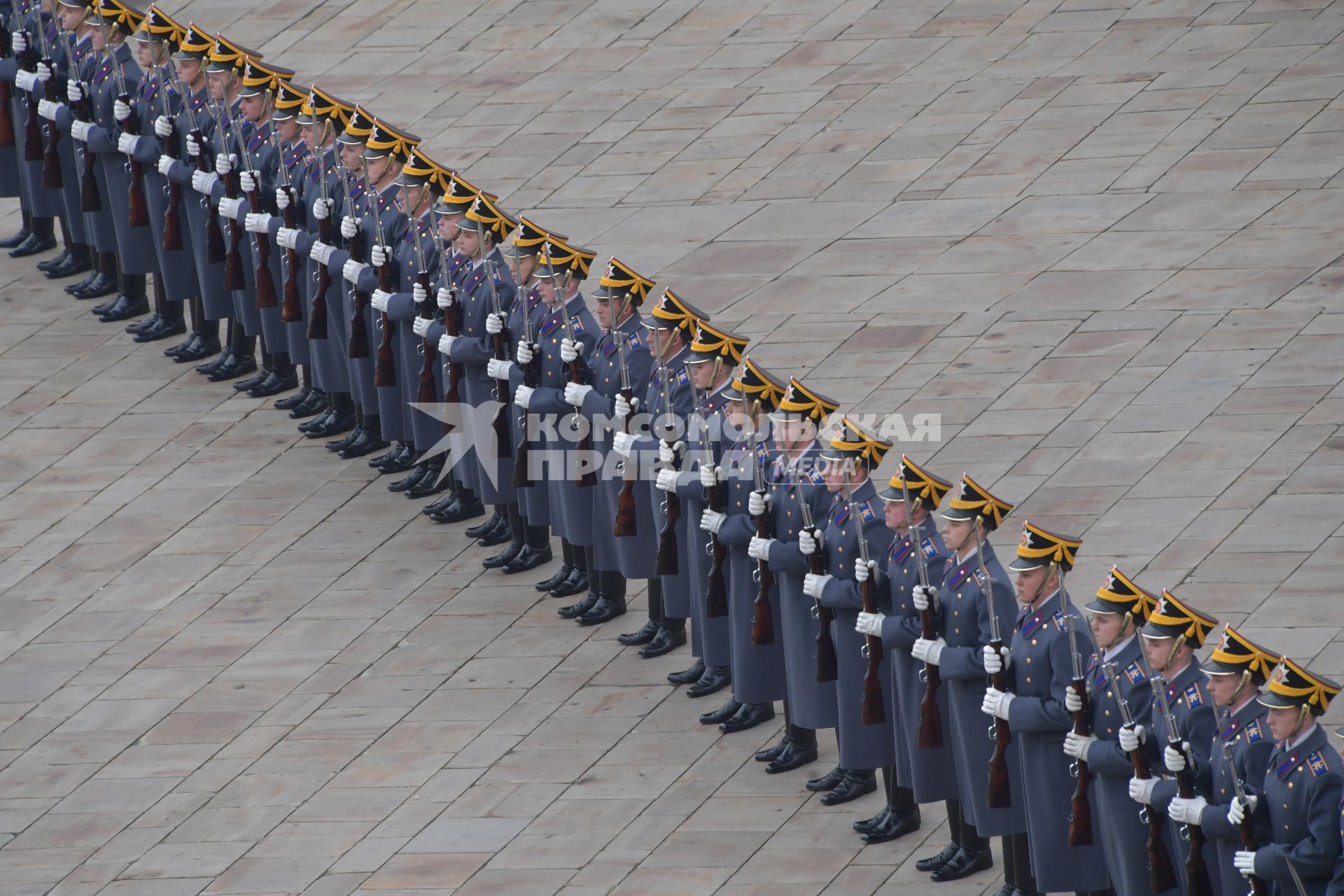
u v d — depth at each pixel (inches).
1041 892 1731.1
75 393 2842.0
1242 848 1521.9
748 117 3432.6
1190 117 3248.0
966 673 1754.4
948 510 1780.3
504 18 3868.1
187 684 2272.4
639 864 1923.0
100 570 2485.2
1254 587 2170.3
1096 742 1640.0
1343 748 1914.4
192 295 2827.3
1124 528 2306.8
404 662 2281.0
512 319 2325.3
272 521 2556.6
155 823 2054.6
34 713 2240.4
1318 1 3570.4
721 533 2015.3
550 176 3307.1
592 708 2177.7
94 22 2829.7
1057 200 3065.9
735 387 1994.3
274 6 3976.4
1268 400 2516.0
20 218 3326.8
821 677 1927.9
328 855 1982.0
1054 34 3587.6
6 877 1989.4
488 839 1983.3
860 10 3767.2
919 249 2984.7
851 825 1955.0
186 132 2721.5
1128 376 2608.3
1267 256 2839.6
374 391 2564.0
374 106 3577.8
